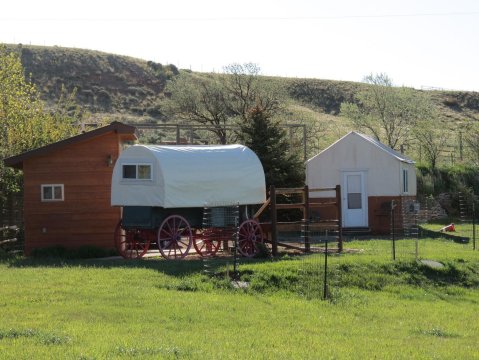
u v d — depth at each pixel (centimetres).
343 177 3216
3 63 2892
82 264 1894
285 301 1476
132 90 8319
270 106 5431
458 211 4153
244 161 2189
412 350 1027
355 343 1066
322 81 9656
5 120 2727
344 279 1756
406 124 5478
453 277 1908
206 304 1339
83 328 1052
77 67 8400
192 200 2073
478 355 1012
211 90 5425
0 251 2197
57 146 2264
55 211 2272
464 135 5144
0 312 1173
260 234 2202
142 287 1484
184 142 3659
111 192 2131
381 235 3091
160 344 943
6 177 2527
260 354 914
